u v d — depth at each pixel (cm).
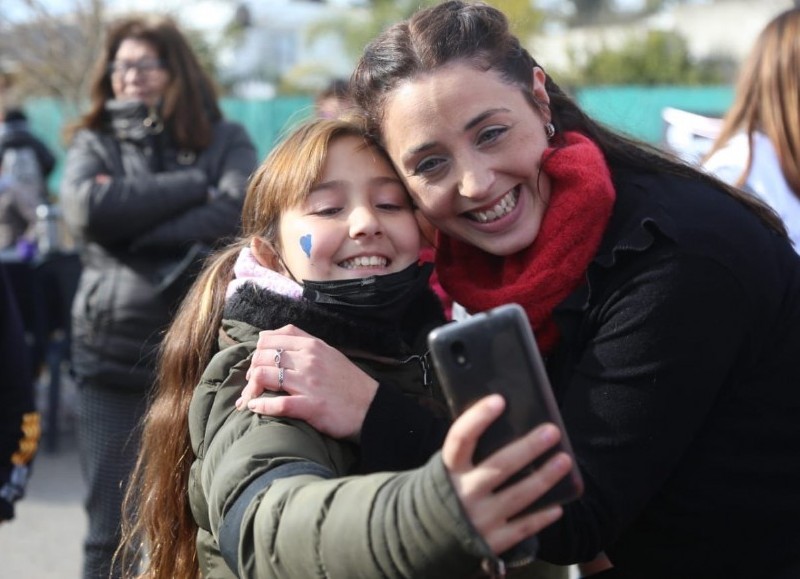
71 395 682
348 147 182
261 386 162
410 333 192
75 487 555
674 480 172
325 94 376
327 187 180
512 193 181
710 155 334
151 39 371
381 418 163
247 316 176
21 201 698
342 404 163
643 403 159
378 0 1706
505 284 189
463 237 186
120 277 349
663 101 1117
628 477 159
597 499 157
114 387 342
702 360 160
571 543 153
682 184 177
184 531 188
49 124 1380
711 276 161
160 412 190
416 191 180
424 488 117
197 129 376
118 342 342
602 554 200
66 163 378
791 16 322
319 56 1888
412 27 179
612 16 1889
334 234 178
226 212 363
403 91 175
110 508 343
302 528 126
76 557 457
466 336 121
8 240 697
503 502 116
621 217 173
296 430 155
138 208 349
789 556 175
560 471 117
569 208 174
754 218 177
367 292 174
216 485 146
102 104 379
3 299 283
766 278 167
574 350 173
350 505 123
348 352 176
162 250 352
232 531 140
